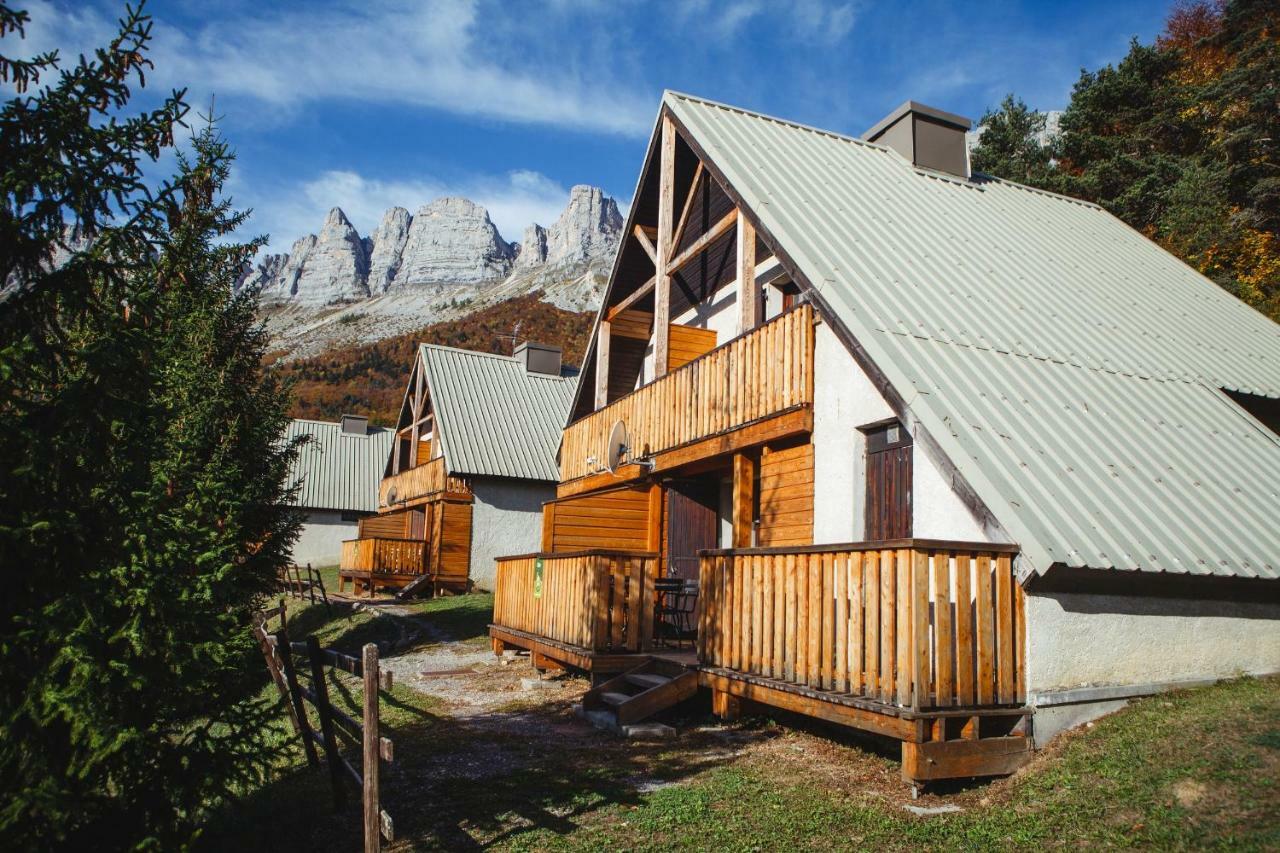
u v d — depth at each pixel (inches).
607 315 684.1
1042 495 273.3
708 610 345.1
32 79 187.0
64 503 179.0
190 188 218.2
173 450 372.2
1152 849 185.9
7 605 173.3
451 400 1084.5
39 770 161.5
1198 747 226.7
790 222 418.3
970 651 244.4
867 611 254.5
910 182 546.9
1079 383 355.9
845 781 256.2
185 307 426.6
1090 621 265.0
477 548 1000.2
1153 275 530.6
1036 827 206.2
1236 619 295.9
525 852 210.7
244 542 436.8
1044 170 1117.7
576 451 688.4
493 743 319.9
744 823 224.1
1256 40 1071.0
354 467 1612.9
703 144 501.7
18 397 176.4
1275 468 341.1
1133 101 1117.7
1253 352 450.3
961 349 350.9
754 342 447.5
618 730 329.7
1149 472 310.8
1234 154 970.1
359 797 254.7
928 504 303.4
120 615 182.9
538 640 459.2
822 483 394.3
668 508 578.2
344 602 900.0
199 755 194.4
